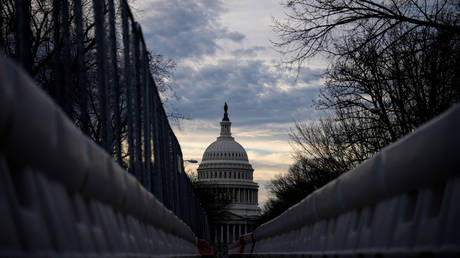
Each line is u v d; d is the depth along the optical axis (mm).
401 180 6273
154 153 18406
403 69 28719
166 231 14938
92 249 5852
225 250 196250
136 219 9945
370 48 24953
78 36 11219
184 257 19000
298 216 14555
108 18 12336
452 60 24000
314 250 11891
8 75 4082
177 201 26688
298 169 84500
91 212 6449
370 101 32562
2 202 3861
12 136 4148
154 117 18875
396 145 6539
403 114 29141
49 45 17734
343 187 9242
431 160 5375
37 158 4688
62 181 5430
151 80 18375
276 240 20281
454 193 4965
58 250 4742
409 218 6082
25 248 4059
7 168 4207
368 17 23297
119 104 12594
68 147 5398
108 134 11141
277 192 116188
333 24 23781
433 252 4992
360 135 35688
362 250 7574
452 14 24719
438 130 5242
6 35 17203
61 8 11344
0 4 17297
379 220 7051
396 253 5949
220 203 183625
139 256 8867
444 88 25125
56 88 9867
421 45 25281
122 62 13273
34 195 4555
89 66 16609
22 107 4254
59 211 5098
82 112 10602
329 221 10852
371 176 7367
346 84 32438
